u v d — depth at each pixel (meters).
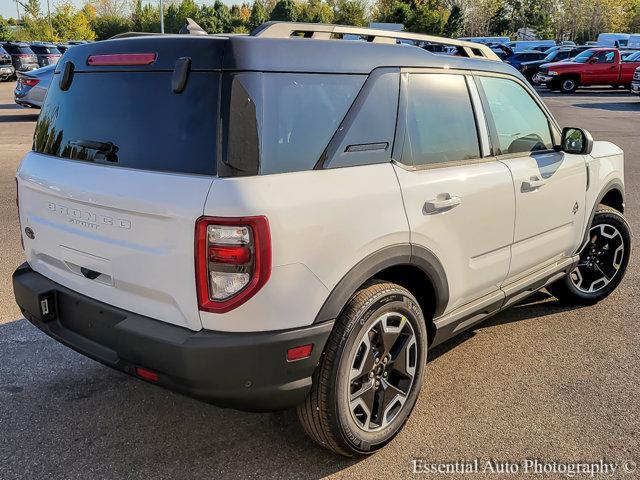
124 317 2.67
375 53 2.93
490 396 3.51
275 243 2.37
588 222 4.51
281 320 2.46
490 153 3.56
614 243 4.85
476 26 72.00
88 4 78.81
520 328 4.46
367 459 2.95
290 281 2.44
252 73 2.44
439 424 3.24
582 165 4.28
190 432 3.15
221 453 2.98
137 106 2.64
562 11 74.25
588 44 45.25
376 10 70.25
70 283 2.97
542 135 4.07
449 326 3.35
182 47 2.53
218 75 2.42
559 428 3.21
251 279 2.36
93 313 2.84
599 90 28.75
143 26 68.75
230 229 2.32
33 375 3.69
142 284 2.59
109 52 2.80
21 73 16.05
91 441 3.06
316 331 2.54
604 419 3.29
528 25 73.81
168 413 3.32
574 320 4.61
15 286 3.21
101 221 2.68
